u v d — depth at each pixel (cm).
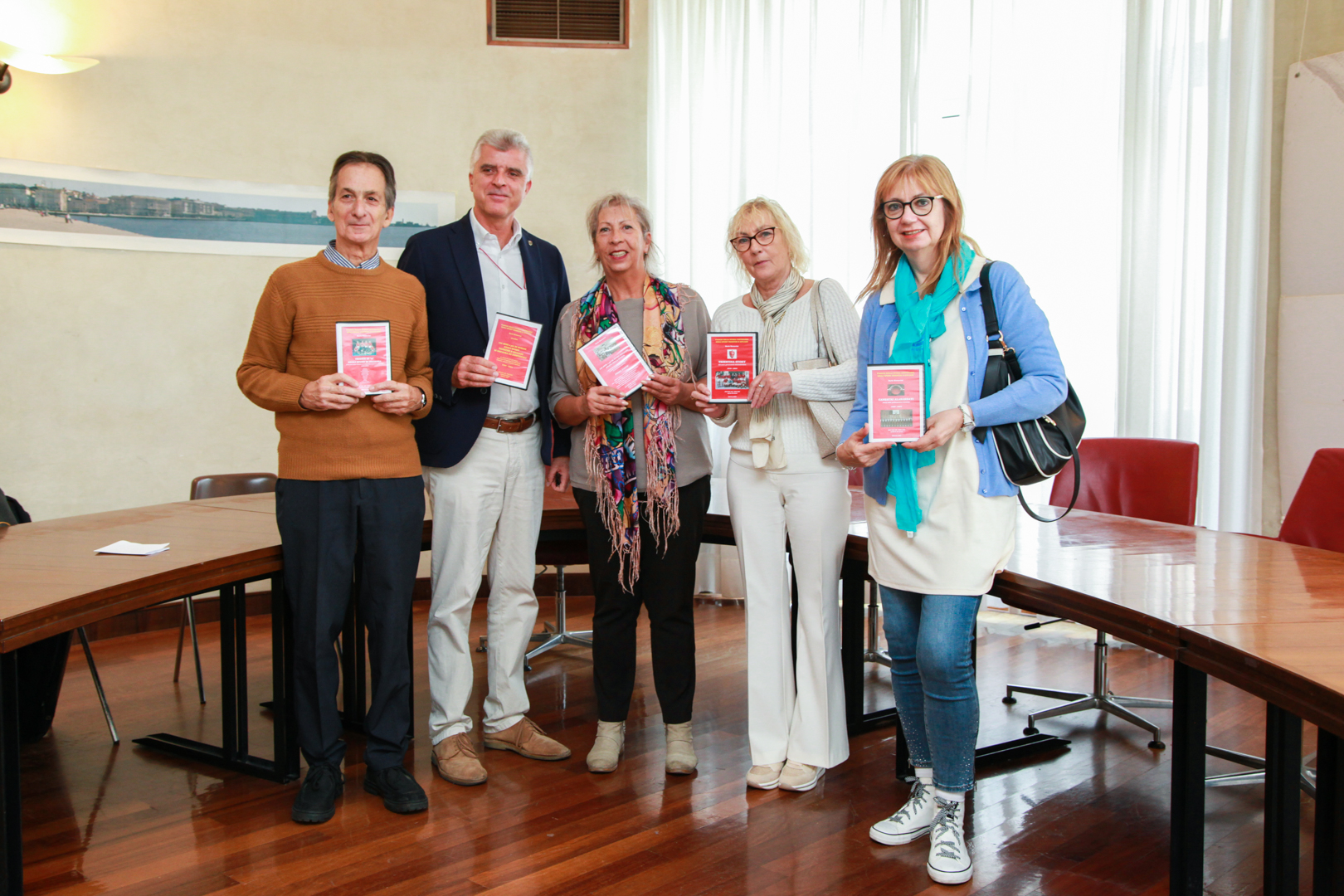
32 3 435
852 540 254
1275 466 374
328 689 239
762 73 499
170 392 468
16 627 178
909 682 220
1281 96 366
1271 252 372
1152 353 398
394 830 232
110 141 452
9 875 189
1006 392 192
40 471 448
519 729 282
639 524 257
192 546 249
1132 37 394
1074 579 203
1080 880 207
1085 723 314
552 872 211
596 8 512
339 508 233
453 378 249
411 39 495
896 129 465
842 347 238
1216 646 154
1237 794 258
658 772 267
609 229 254
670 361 256
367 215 229
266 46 475
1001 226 432
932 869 206
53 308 446
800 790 252
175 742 293
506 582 275
